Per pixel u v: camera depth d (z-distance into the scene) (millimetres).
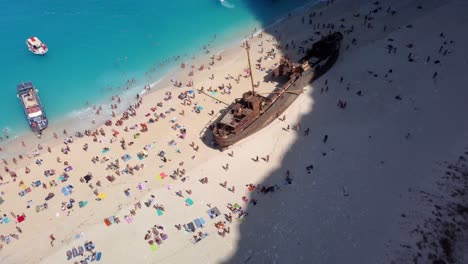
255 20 83500
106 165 52531
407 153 47469
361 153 48438
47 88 69062
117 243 42094
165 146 54406
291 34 76250
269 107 54562
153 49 77625
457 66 59938
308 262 38000
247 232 41406
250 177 47688
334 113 55062
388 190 43438
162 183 48594
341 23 75938
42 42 79438
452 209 40344
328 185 45094
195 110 60469
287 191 45125
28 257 41938
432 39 66812
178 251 40469
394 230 39312
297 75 59000
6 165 54750
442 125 50406
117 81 70438
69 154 55156
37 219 46000
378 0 81312
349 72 62469
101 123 61406
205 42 78625
